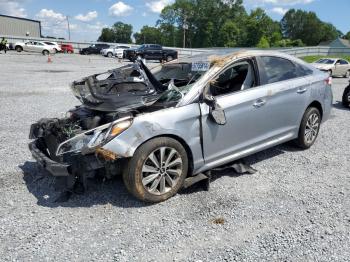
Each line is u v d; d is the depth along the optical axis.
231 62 4.66
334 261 3.10
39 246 3.31
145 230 3.58
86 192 4.37
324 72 6.22
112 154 3.68
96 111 4.36
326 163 5.43
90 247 3.30
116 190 4.43
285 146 6.18
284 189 4.51
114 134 3.73
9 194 4.33
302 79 5.56
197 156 4.31
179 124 4.08
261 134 4.99
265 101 4.91
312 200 4.21
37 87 13.05
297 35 141.62
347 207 4.05
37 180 4.72
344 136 7.00
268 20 101.25
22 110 8.98
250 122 4.77
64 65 24.80
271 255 3.19
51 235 3.48
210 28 104.44
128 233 3.53
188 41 108.25
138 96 4.21
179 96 4.21
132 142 3.79
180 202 4.15
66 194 4.22
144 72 4.48
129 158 3.85
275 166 5.28
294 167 5.25
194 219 3.78
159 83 4.44
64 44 48.56
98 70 21.19
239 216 3.84
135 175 3.87
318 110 6.00
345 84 19.52
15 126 7.40
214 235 3.50
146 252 3.24
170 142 4.04
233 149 4.68
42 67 22.22
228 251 3.25
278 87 5.10
